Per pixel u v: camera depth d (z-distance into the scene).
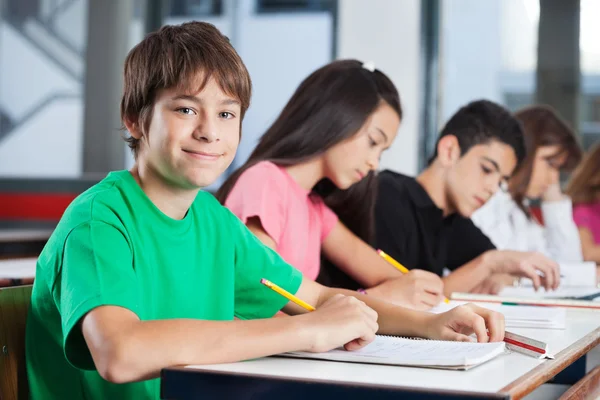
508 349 1.02
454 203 2.42
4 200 4.23
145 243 1.07
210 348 0.87
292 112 1.86
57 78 4.38
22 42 4.43
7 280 1.49
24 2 4.52
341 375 0.82
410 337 1.16
